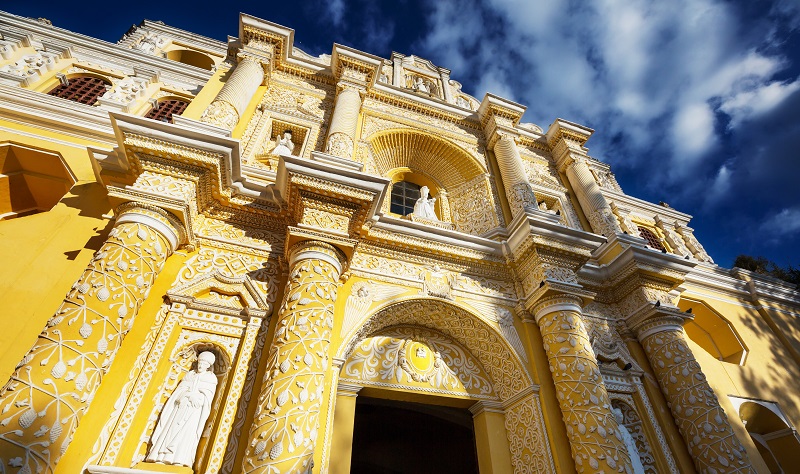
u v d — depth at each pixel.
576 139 11.23
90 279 4.04
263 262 5.69
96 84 7.97
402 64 12.38
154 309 4.76
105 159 5.32
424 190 9.09
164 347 4.60
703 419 6.17
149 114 7.97
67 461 3.57
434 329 6.86
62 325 3.68
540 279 6.51
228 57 9.05
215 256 5.50
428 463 8.02
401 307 6.18
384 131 9.24
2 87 6.07
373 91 9.88
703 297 9.93
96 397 3.97
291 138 8.36
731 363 9.62
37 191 6.35
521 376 6.00
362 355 6.09
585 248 6.85
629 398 6.66
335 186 5.46
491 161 9.94
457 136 10.12
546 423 5.52
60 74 7.56
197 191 5.38
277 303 5.35
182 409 4.21
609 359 6.92
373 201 5.59
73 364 3.53
